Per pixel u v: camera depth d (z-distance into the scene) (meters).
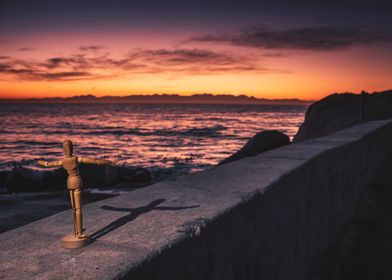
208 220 1.74
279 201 2.60
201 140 58.19
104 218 1.81
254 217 2.18
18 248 1.47
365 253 4.14
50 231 1.65
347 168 4.77
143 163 32.25
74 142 54.06
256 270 2.23
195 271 1.62
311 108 21.36
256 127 94.00
